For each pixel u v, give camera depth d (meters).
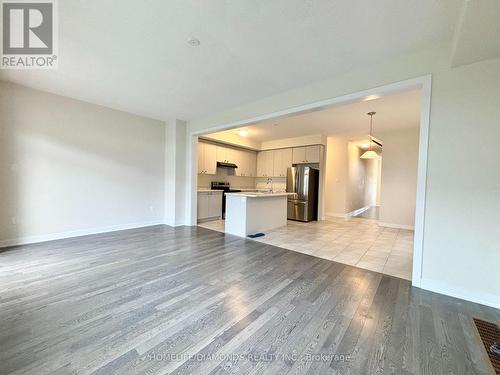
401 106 3.90
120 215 4.69
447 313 1.93
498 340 1.61
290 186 6.83
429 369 1.34
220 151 6.86
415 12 1.81
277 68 2.77
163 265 2.86
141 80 3.17
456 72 2.16
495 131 2.01
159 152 5.30
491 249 2.05
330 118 4.73
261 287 2.33
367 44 2.26
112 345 1.47
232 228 4.73
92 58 2.62
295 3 1.76
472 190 2.12
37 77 3.13
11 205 3.42
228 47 2.36
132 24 2.04
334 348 1.49
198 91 3.52
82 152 4.11
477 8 1.49
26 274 2.49
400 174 5.72
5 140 3.34
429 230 2.32
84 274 2.53
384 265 3.04
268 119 3.81
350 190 8.18
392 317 1.86
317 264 3.04
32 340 1.50
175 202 5.21
